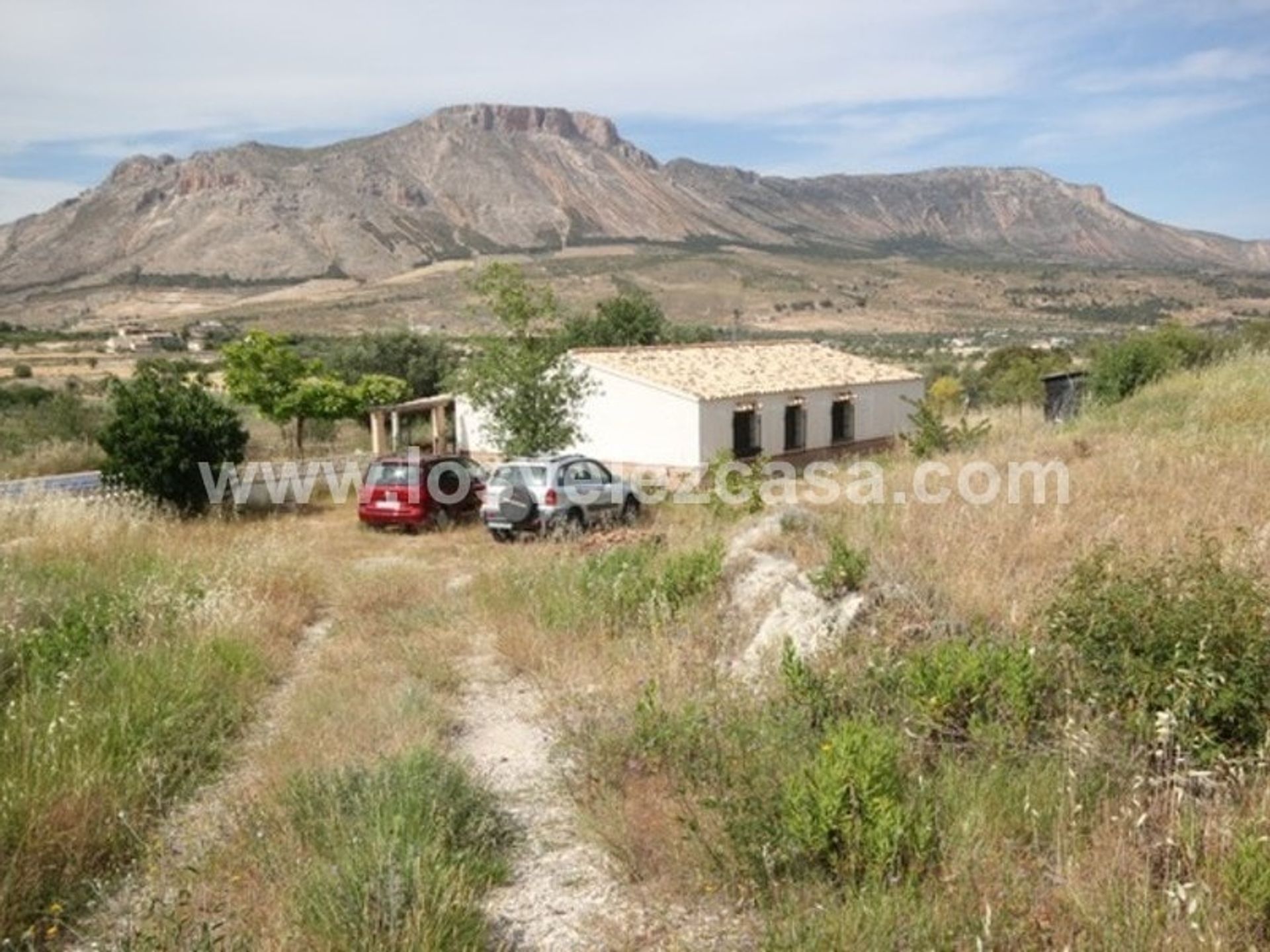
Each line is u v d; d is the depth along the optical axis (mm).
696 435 24656
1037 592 6875
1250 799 4172
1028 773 4719
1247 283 192875
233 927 3975
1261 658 4758
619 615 9211
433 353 40656
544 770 6059
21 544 12164
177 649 8109
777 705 5801
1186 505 8875
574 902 4387
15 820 4707
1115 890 3682
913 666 5656
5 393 41125
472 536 18766
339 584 12914
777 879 4211
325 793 5230
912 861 4098
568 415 23047
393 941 3699
